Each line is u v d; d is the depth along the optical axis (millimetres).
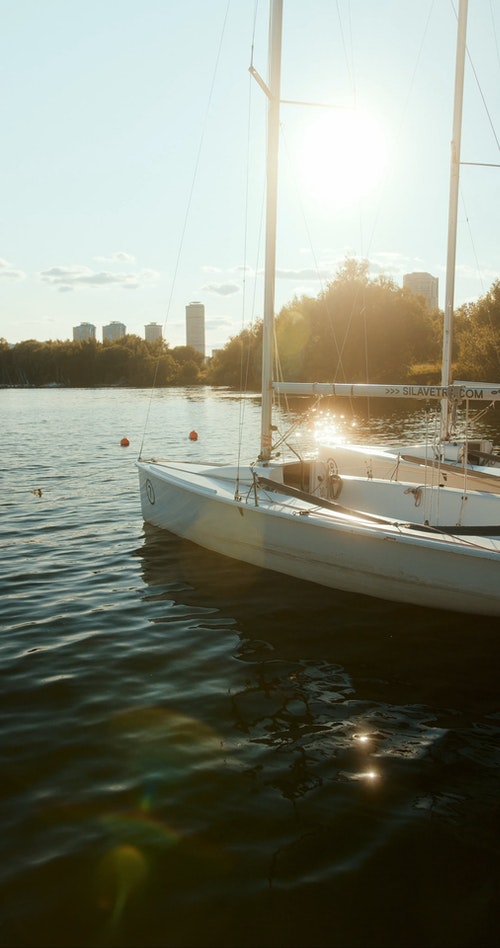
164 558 8242
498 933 2861
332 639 5969
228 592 7090
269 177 8352
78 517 10406
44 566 7973
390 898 3055
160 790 3826
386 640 5949
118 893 3066
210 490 8109
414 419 28953
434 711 4801
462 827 3555
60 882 3135
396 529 6461
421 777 4004
